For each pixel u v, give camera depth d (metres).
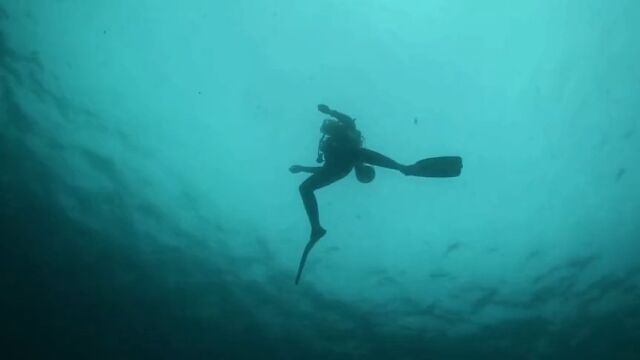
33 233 13.34
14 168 12.41
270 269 12.89
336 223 12.64
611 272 12.52
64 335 14.59
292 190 12.67
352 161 6.20
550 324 13.07
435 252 12.77
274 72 12.56
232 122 12.53
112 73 11.78
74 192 12.55
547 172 12.20
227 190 12.45
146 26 11.76
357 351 13.62
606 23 11.05
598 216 12.25
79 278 13.77
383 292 13.01
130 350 14.52
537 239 12.59
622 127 11.53
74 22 11.24
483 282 12.88
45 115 11.72
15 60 11.15
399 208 12.68
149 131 12.01
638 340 12.91
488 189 12.50
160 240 12.86
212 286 13.31
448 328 13.34
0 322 14.35
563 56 11.59
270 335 13.63
